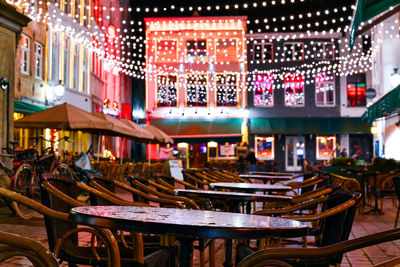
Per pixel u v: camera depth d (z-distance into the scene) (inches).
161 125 1241.4
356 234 278.2
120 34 1210.6
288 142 1278.3
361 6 331.0
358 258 209.3
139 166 770.2
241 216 106.2
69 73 818.2
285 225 91.7
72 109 463.2
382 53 890.1
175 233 84.3
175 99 1261.1
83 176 427.8
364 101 1262.3
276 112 1272.1
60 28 762.8
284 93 1277.1
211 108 1248.8
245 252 123.3
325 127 1237.1
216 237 83.4
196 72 1259.2
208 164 1062.4
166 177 230.2
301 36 1254.9
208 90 1254.3
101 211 100.7
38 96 685.9
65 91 791.1
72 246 122.6
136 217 91.7
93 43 956.6
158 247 130.0
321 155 1269.7
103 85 1058.7
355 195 117.7
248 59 1282.0
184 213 107.7
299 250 75.2
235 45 1263.5
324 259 114.1
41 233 255.6
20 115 645.9
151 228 85.4
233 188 216.7
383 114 588.1
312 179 271.3
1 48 358.3
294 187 263.9
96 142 959.0
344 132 1227.2
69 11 818.2
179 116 1251.2
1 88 357.7
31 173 337.4
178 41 1259.8
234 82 1266.0
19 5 601.3
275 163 1215.6
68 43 816.3
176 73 1254.9
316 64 1277.1
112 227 89.0
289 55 1283.2
